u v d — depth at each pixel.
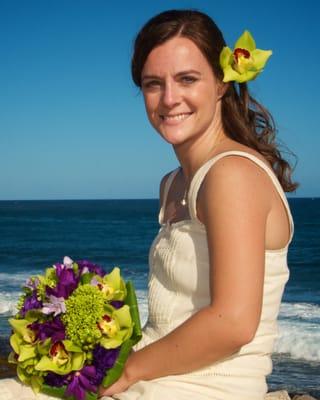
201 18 2.62
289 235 2.53
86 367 2.49
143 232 63.28
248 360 2.51
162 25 2.60
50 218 91.38
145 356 2.50
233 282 2.26
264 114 2.87
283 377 12.20
